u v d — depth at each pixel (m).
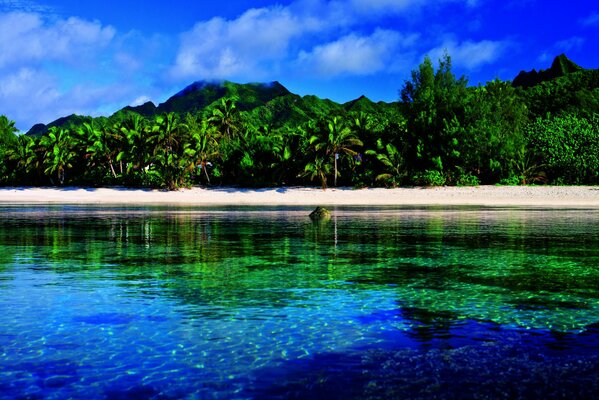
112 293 11.29
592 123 73.56
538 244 19.86
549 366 6.98
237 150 77.44
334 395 6.11
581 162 65.69
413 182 67.88
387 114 88.25
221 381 6.54
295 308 10.02
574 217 34.12
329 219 33.31
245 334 8.39
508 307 10.09
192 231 25.52
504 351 7.56
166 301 10.57
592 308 9.99
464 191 61.94
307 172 70.12
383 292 11.45
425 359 7.25
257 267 14.78
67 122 174.25
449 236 22.84
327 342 7.98
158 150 80.50
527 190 60.09
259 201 61.81
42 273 13.72
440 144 67.94
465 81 78.50
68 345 7.84
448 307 10.09
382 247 19.20
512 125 70.94
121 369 6.93
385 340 8.09
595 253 17.39
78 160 86.06
